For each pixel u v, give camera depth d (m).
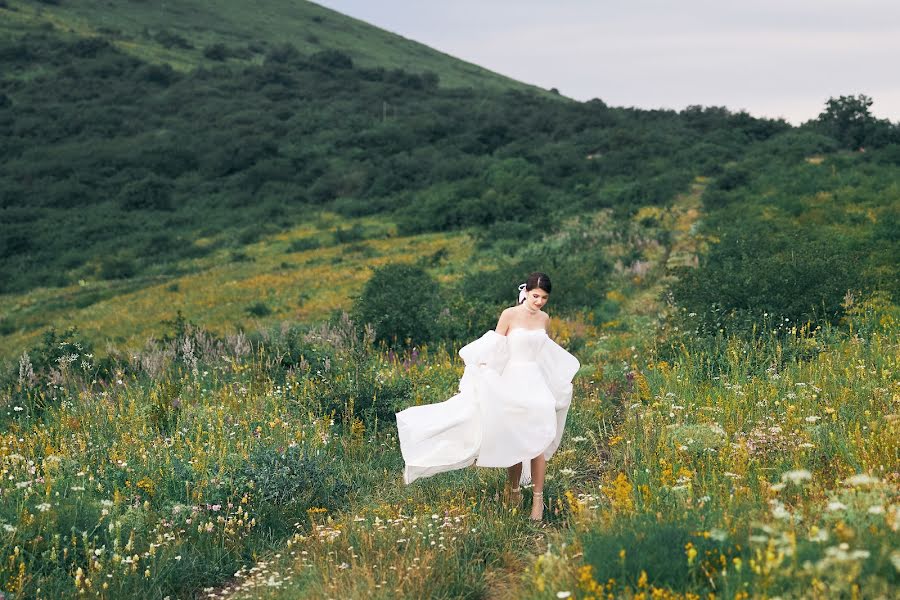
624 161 58.41
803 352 9.24
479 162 66.50
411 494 6.45
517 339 5.78
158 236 58.53
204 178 76.44
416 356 12.62
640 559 3.73
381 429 8.48
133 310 35.47
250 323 27.34
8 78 105.94
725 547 3.76
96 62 111.75
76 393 10.11
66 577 5.09
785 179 39.34
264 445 7.30
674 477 5.32
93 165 78.19
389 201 62.03
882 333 9.98
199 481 6.50
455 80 147.12
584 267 23.58
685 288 13.10
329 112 92.69
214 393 9.46
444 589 4.55
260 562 5.46
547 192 52.16
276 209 64.62
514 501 5.82
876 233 20.62
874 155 44.41
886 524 3.63
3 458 6.69
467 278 24.72
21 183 73.75
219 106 97.31
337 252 46.41
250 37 149.62
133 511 5.92
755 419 6.60
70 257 57.09
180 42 133.38
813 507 4.24
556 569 3.96
